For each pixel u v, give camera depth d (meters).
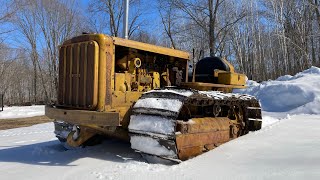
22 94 45.62
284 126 7.77
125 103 5.37
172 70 6.40
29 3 32.59
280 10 31.78
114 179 3.84
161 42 31.80
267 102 14.94
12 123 13.09
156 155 4.55
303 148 4.93
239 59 33.19
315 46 34.31
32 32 36.56
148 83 5.89
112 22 30.03
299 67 29.70
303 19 30.36
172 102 4.58
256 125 7.31
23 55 39.28
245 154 4.78
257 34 34.62
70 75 5.36
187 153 4.73
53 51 35.75
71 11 36.31
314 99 13.45
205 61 7.29
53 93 36.25
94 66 5.05
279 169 3.80
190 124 4.82
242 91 16.59
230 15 29.86
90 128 5.38
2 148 6.52
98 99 5.04
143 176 3.91
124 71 5.54
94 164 4.72
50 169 4.53
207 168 4.13
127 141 5.91
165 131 4.43
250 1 33.50
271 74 34.28
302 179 3.34
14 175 4.25
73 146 5.77
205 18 25.73
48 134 8.66
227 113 6.38
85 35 5.27
